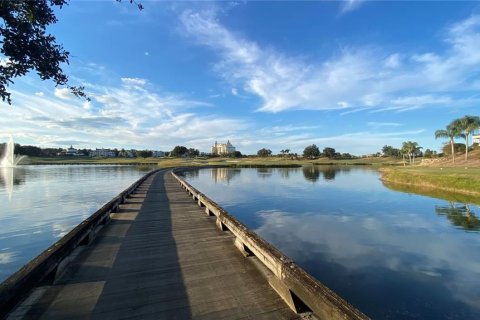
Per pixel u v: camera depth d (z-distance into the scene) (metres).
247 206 16.42
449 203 17.44
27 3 3.42
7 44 3.45
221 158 138.12
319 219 12.94
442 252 8.51
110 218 8.40
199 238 6.20
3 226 10.80
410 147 74.31
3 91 3.60
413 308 5.30
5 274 6.28
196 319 2.98
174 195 14.24
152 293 3.55
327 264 7.48
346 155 131.50
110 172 47.56
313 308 2.58
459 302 5.52
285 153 135.00
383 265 7.43
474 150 54.44
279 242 9.38
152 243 5.79
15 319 2.90
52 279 3.79
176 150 133.50
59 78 4.01
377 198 19.73
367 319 2.02
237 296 3.47
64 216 12.63
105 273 4.18
